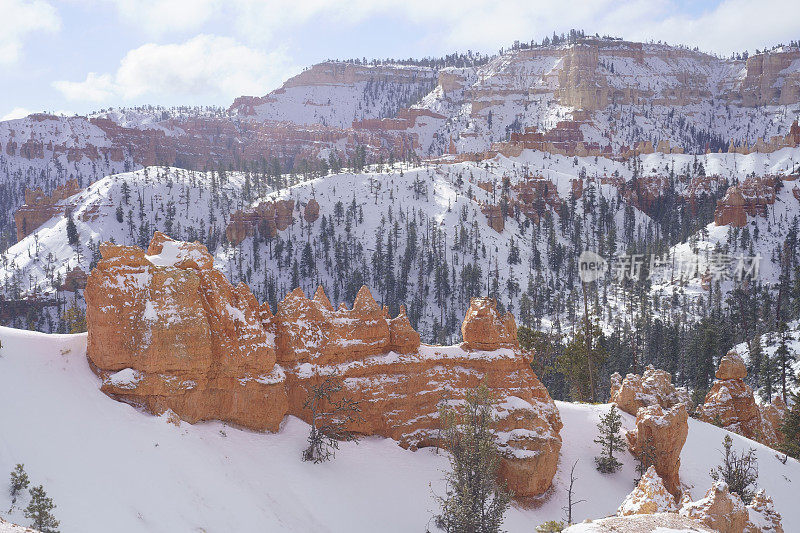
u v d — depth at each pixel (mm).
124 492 34938
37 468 33188
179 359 43031
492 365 57375
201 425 44250
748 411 82438
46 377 39688
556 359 107688
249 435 46375
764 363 123500
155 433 40156
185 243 48469
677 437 59469
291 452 46531
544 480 53344
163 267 44781
